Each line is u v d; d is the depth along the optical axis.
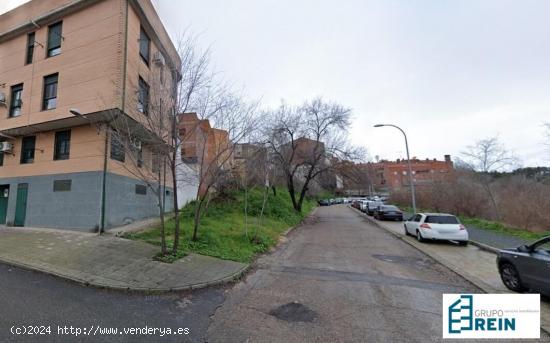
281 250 10.79
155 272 6.79
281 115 24.66
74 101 12.35
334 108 25.45
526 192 16.56
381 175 78.31
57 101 12.74
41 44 13.60
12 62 14.41
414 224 13.71
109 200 11.91
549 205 14.55
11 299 5.13
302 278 7.02
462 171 26.78
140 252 8.30
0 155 14.29
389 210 22.83
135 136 9.68
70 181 12.27
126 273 6.68
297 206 26.70
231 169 12.23
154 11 14.49
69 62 12.84
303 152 26.06
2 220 13.65
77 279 6.26
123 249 8.59
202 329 4.23
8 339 3.74
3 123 13.99
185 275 6.72
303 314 4.82
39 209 12.71
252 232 12.45
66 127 12.77
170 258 7.71
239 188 21.75
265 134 19.78
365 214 31.27
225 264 7.80
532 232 13.80
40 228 12.26
